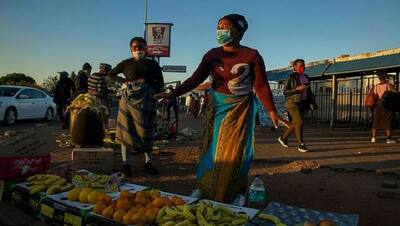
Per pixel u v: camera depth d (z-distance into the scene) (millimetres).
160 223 3723
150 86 6891
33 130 5480
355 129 16750
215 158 4918
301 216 3916
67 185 4680
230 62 4926
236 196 4883
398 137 13531
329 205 5414
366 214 5070
